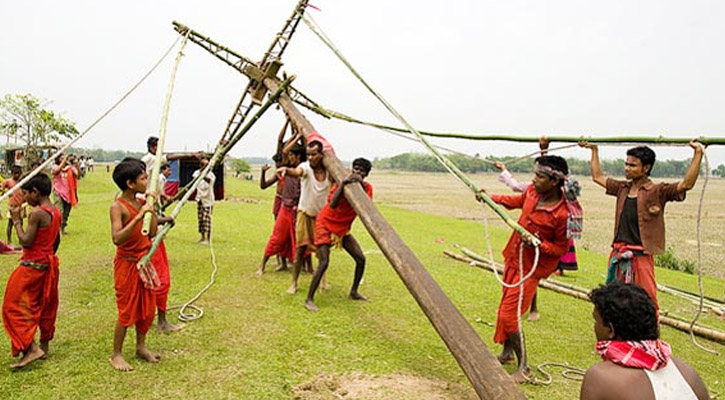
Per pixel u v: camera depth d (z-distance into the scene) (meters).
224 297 6.77
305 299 6.83
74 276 7.46
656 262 14.89
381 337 5.56
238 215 17.09
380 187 62.41
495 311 6.94
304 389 4.27
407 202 37.31
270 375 4.50
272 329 5.64
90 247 9.73
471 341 3.91
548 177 4.70
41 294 4.57
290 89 8.39
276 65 8.58
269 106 7.60
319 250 6.47
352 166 6.70
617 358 2.46
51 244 4.61
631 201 5.29
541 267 4.84
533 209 4.86
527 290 4.84
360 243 12.21
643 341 2.47
